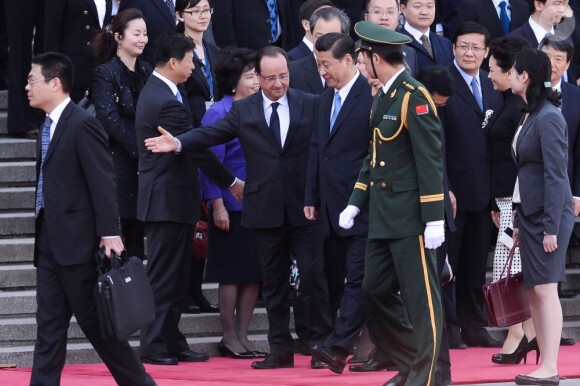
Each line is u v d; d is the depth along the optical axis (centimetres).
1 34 3750
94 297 2177
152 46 3158
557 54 2753
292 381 2402
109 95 2819
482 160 2900
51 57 2197
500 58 2819
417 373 2141
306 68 2861
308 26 2964
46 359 2191
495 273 2758
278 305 2641
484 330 2967
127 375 2200
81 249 2169
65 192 2178
